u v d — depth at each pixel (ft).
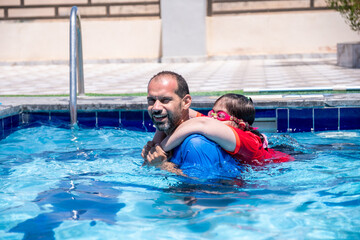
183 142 11.39
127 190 11.42
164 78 11.01
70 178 12.80
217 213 9.52
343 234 8.31
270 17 59.62
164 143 11.64
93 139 18.70
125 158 15.17
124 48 61.21
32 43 61.72
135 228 8.81
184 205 10.18
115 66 56.70
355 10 42.98
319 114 19.98
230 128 11.66
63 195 11.16
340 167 13.09
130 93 28.89
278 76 38.50
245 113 12.59
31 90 32.91
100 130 20.66
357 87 24.20
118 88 33.06
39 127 20.99
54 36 61.46
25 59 61.82
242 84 33.27
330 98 20.31
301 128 20.16
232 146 11.50
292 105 20.02
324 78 35.32
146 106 20.80
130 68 53.11
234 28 60.23
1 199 10.91
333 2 45.29
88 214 9.68
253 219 9.14
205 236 8.34
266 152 13.30
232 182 11.16
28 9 61.16
